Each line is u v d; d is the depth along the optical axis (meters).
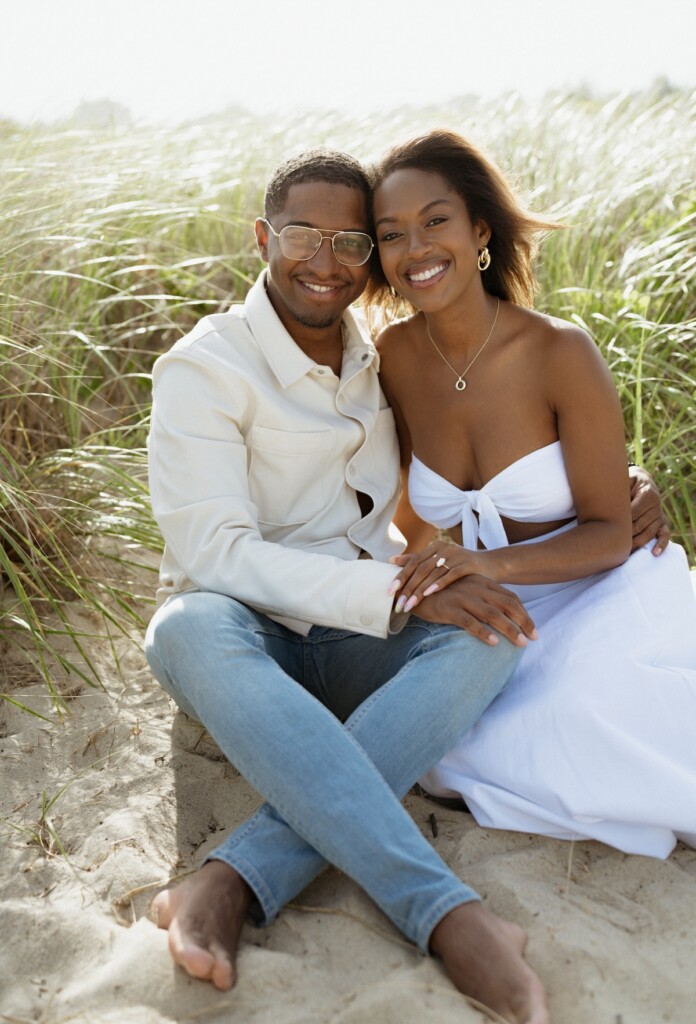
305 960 1.79
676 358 3.84
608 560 2.36
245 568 2.25
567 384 2.42
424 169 2.41
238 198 4.77
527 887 1.95
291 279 2.46
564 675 2.17
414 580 2.19
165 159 4.77
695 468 3.47
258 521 2.49
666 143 4.62
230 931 1.79
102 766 2.40
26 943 1.87
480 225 2.52
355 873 1.84
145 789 2.32
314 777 1.87
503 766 2.14
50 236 3.79
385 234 2.45
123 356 4.12
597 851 2.09
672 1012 1.69
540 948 1.80
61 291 3.85
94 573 3.11
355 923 1.88
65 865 2.09
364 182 2.49
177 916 1.79
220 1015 1.68
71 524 3.03
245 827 1.95
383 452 2.65
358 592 2.21
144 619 3.02
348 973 1.77
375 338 2.72
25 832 2.18
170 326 4.01
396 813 1.86
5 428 3.27
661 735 2.13
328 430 2.48
